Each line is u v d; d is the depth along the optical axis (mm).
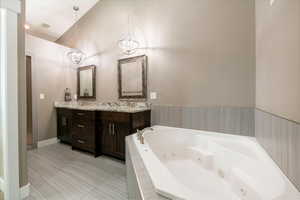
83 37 3645
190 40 2213
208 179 1611
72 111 2963
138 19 2723
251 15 1781
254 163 1255
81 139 2826
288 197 818
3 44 1436
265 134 1421
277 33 1131
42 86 3229
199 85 2160
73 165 2285
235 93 1910
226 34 1946
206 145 1896
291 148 926
